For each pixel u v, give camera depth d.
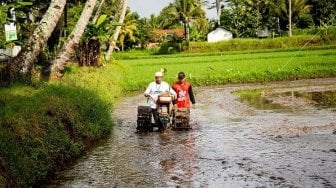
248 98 21.50
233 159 9.82
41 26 14.20
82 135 11.76
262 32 75.94
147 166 9.56
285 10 70.56
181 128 13.74
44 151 8.97
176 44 66.69
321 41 60.59
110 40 32.56
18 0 13.82
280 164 9.20
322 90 22.77
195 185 8.11
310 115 15.30
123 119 16.45
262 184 7.98
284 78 29.50
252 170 8.88
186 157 10.22
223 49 64.25
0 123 8.40
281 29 75.69
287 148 10.55
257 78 29.61
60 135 10.16
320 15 75.62
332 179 8.05
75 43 16.17
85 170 9.38
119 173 9.09
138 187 8.13
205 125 14.48
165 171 9.12
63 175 9.02
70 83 15.39
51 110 10.66
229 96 22.80
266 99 20.67
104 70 26.22
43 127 9.63
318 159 9.42
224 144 11.41
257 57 43.66
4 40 19.61
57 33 25.02
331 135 11.78
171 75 31.00
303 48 52.47
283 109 17.17
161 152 10.82
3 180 7.05
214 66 36.38
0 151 7.49
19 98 10.95
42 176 8.61
